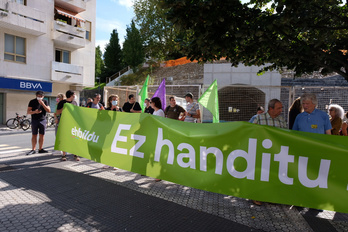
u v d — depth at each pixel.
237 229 2.98
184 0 3.01
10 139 10.45
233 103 11.30
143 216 3.23
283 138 3.02
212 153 3.40
